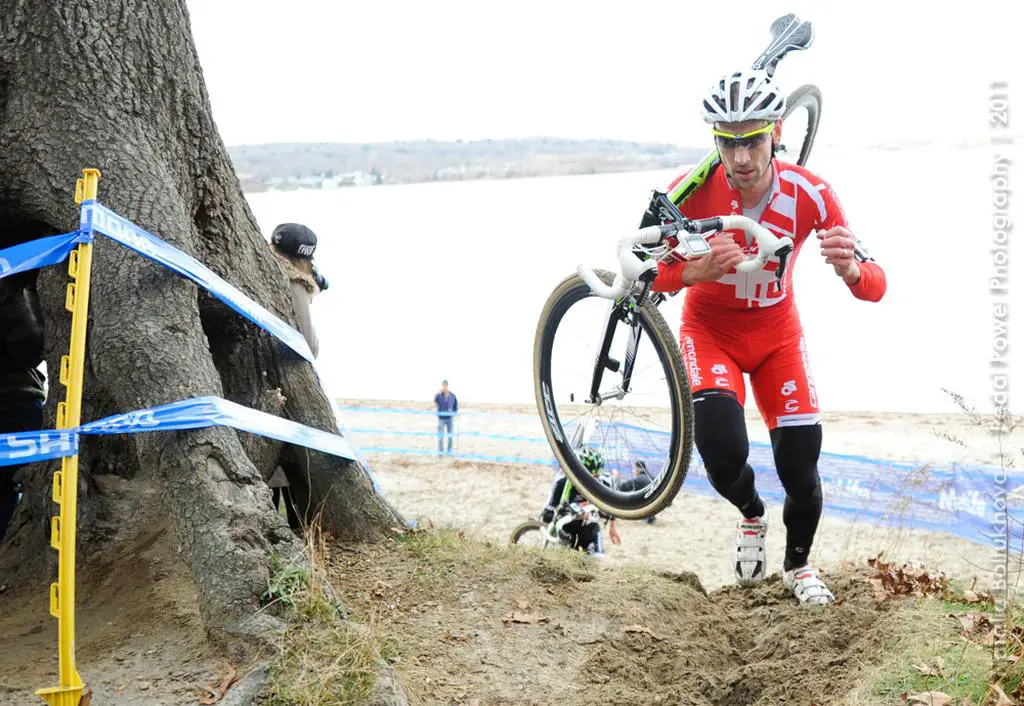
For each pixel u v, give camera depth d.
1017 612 3.55
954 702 2.94
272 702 2.82
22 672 3.19
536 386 4.30
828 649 3.63
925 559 7.85
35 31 4.15
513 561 4.09
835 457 11.11
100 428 2.98
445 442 17.64
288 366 4.53
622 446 5.19
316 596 3.19
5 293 5.11
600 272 3.81
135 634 3.36
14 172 4.11
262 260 4.68
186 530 3.30
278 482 4.48
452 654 3.42
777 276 3.71
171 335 3.64
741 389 4.11
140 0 4.33
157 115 4.28
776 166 3.92
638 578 4.18
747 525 4.43
